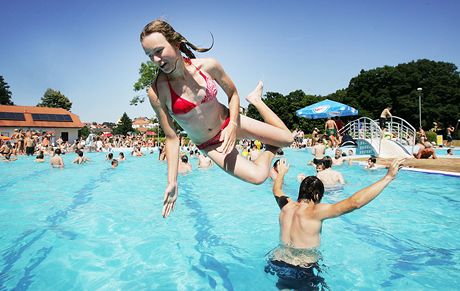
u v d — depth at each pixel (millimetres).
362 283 3436
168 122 2844
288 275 3508
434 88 49781
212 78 2834
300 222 3605
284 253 3656
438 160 12359
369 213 6078
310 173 11000
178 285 3486
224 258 4176
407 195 7445
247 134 3098
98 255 4320
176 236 5035
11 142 22641
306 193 3807
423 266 3852
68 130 42062
